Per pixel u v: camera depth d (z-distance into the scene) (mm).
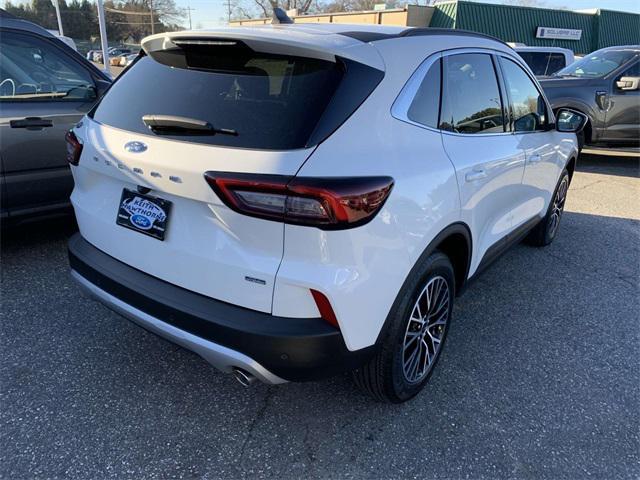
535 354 3207
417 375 2645
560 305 3881
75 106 4121
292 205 1834
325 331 1961
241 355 1995
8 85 3824
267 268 1927
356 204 1902
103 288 2439
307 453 2328
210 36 2215
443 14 27969
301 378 2055
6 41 3873
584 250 5062
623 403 2785
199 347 2080
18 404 2533
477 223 2900
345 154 1969
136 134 2223
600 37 32969
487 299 3926
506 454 2383
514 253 4910
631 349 3320
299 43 2086
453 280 2746
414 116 2373
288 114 1981
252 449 2334
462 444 2426
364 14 30297
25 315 3318
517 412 2666
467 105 2836
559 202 4980
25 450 2260
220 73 2217
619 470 2332
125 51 48938
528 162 3598
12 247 4344
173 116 2092
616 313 3789
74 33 69750
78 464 2203
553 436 2514
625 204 6785
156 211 2191
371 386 2467
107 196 2449
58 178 4098
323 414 2570
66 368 2826
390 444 2400
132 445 2320
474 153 2781
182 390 2695
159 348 3041
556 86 8859
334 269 1916
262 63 2166
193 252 2082
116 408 2545
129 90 2473
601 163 9562
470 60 2922
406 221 2160
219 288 2055
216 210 1974
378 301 2107
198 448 2324
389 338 2307
